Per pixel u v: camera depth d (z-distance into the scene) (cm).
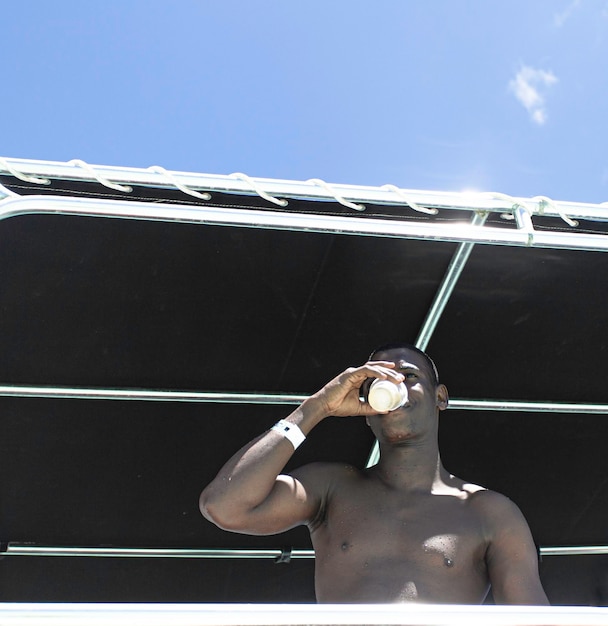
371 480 265
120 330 274
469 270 265
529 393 309
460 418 310
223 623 173
